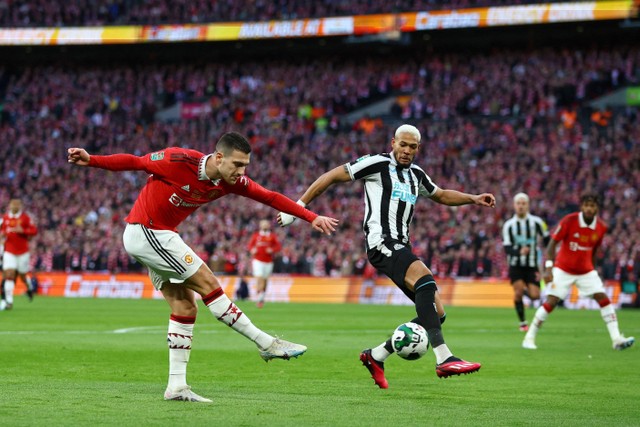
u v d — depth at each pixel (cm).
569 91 9906
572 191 8425
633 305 6825
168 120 11631
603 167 8556
